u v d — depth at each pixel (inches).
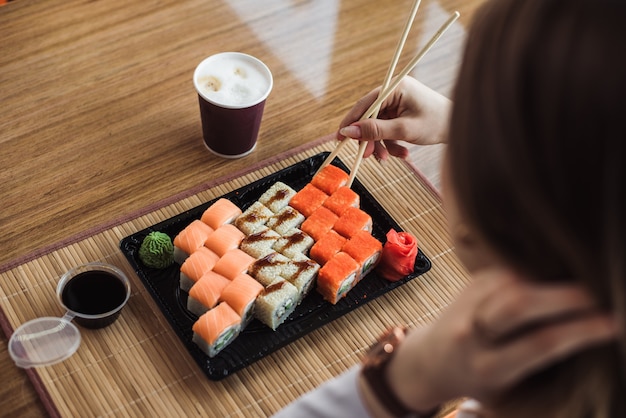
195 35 43.8
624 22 12.3
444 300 36.1
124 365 32.8
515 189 13.6
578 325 14.7
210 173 38.6
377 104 35.1
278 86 42.3
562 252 13.8
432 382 19.8
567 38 12.6
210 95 36.4
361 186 38.3
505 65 13.4
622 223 12.6
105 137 39.1
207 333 32.1
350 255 35.0
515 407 18.0
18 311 33.6
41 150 38.2
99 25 43.3
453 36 46.2
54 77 40.9
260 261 34.7
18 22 42.8
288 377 33.3
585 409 16.3
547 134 12.9
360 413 22.7
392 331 23.0
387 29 45.9
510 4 13.9
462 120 14.5
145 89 41.2
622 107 12.1
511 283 15.8
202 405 32.3
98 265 33.8
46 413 31.4
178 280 35.1
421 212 38.5
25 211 36.3
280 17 45.5
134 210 36.9
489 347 16.8
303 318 34.5
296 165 38.5
